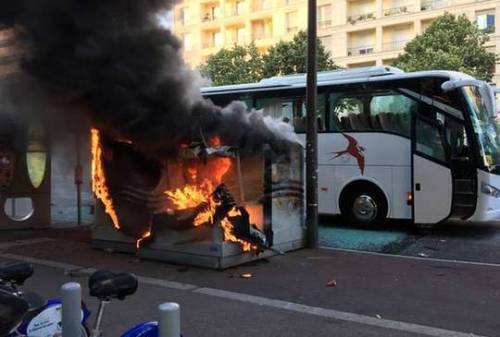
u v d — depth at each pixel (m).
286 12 55.78
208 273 7.61
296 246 9.30
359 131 11.95
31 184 11.52
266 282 7.13
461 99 10.88
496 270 7.82
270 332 5.26
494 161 11.05
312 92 9.22
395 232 11.45
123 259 8.55
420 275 7.52
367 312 5.88
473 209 10.80
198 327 5.40
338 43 52.34
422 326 5.43
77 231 11.28
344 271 7.75
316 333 5.23
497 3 44.16
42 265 8.16
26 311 2.98
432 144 11.13
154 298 6.39
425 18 47.72
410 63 31.14
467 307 6.05
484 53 31.69
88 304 6.10
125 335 3.21
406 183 11.42
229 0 59.78
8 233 10.98
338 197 12.20
